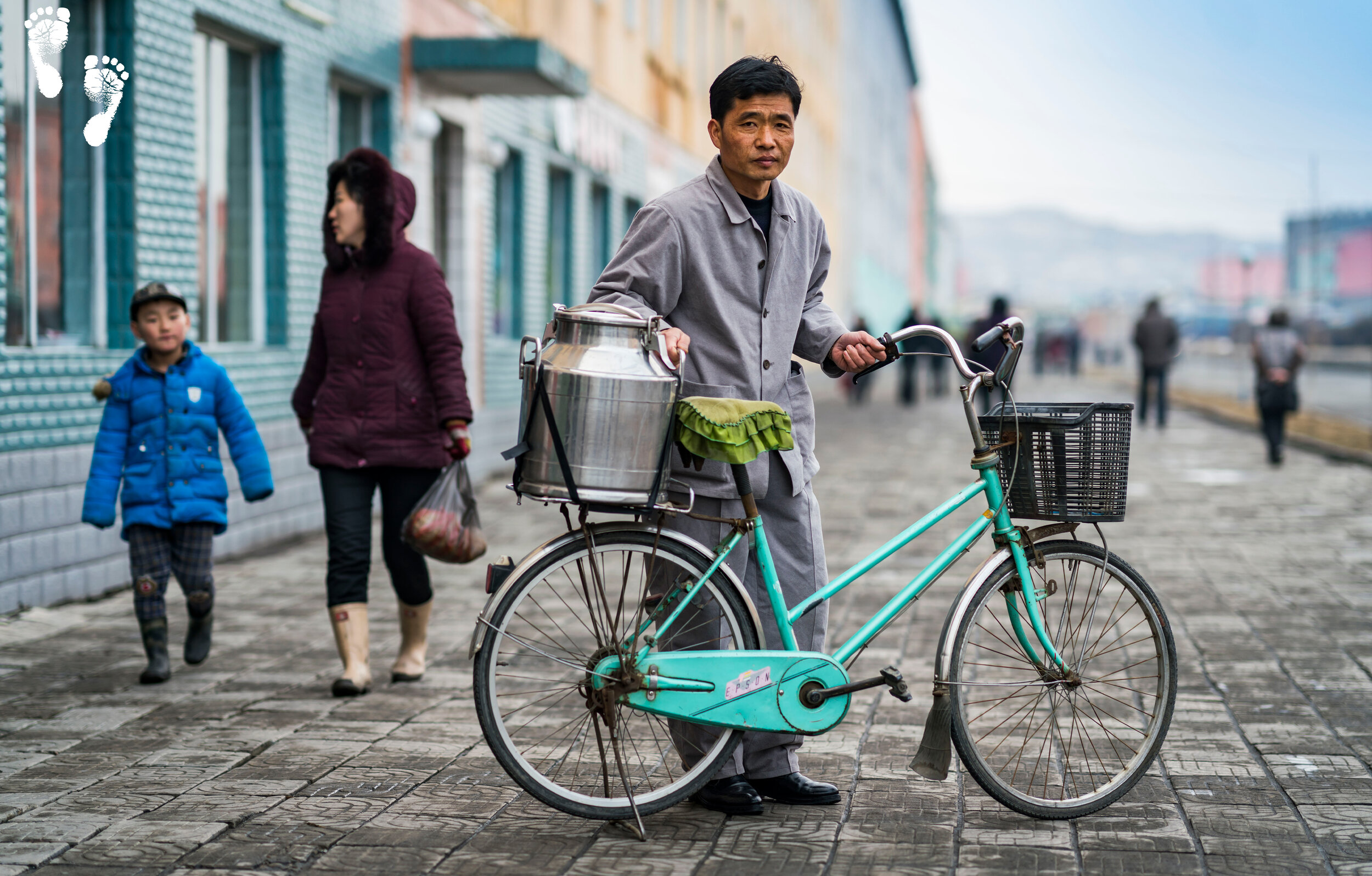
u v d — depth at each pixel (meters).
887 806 4.05
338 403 5.56
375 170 5.54
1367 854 3.66
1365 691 5.49
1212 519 11.11
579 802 3.77
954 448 18.70
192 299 8.76
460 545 5.21
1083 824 3.91
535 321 15.81
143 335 5.72
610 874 3.50
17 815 3.96
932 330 4.05
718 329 3.96
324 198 10.66
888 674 3.86
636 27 20.53
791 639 3.90
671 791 3.83
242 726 4.96
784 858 3.62
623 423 3.62
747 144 3.94
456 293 13.59
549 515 11.29
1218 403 31.42
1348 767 4.47
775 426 3.79
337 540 5.53
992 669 5.81
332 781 4.29
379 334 5.54
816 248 4.17
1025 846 3.72
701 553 3.82
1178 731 4.88
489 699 3.72
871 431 22.50
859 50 53.97
